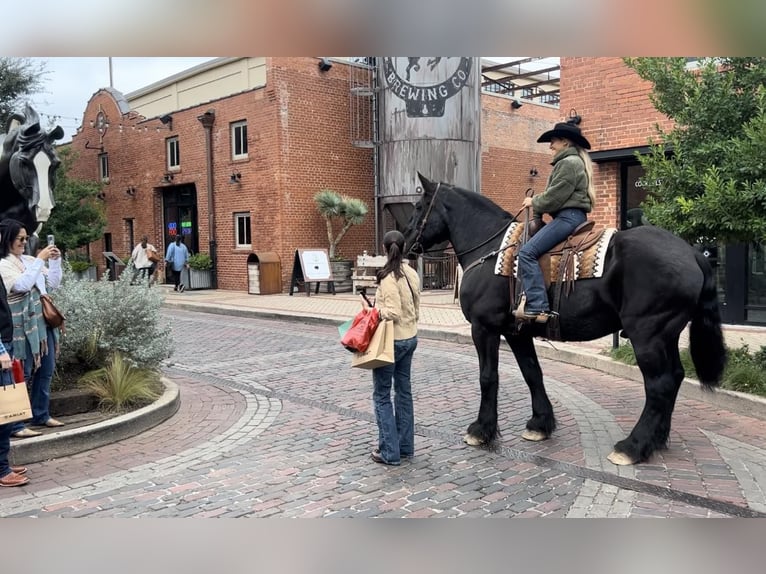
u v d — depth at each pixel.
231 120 20.25
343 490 4.68
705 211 6.55
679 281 4.72
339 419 6.54
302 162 19.23
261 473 5.04
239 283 20.59
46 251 5.59
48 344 5.79
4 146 6.68
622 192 12.20
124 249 25.66
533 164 25.30
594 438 5.80
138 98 25.17
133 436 6.02
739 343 9.38
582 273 5.02
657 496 4.49
